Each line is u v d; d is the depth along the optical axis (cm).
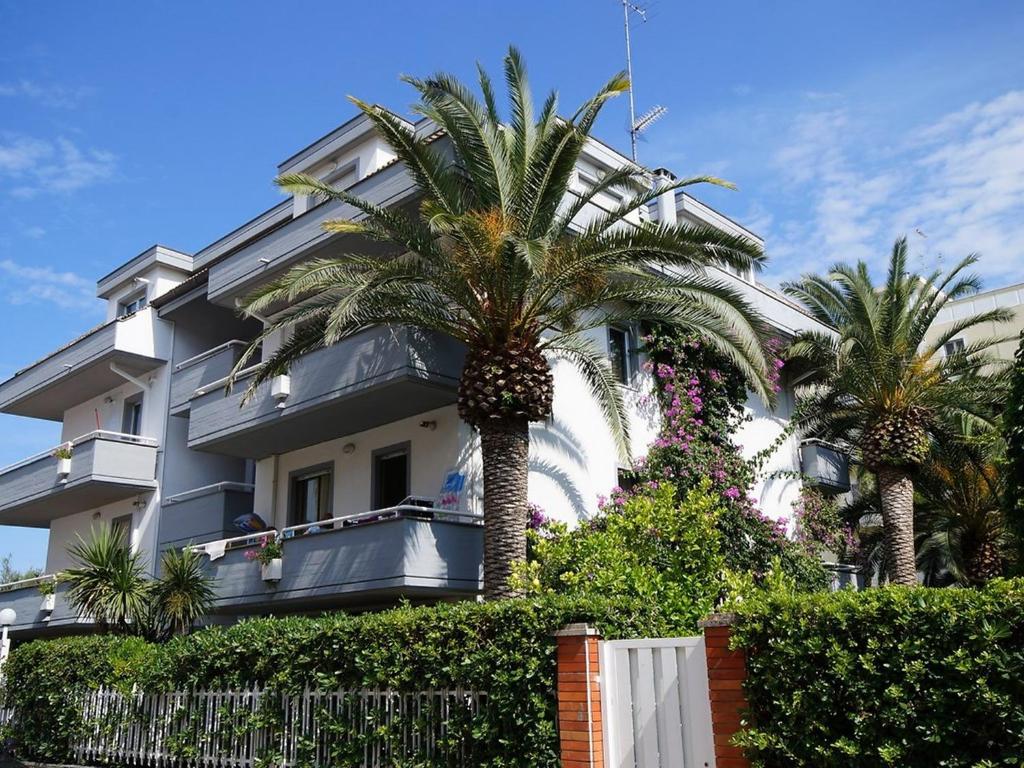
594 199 1973
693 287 1439
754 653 711
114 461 2294
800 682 679
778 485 2270
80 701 1414
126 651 1384
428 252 1384
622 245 1344
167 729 1263
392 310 1443
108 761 1340
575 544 1194
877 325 1997
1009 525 1247
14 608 2405
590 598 910
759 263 1430
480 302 1383
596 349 1600
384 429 1798
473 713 896
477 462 1658
